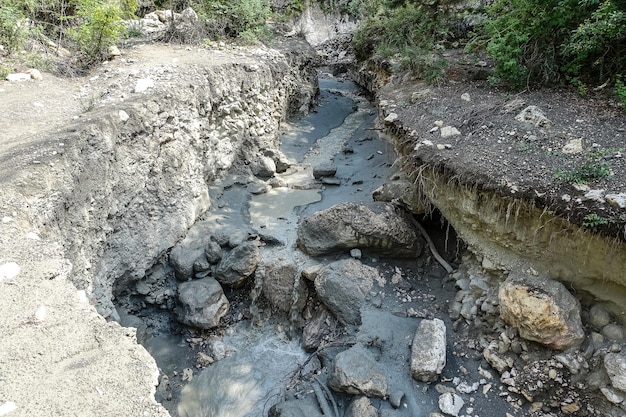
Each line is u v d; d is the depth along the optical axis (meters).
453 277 6.70
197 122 8.02
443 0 10.66
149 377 2.78
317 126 12.47
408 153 7.31
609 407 4.77
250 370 6.32
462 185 5.99
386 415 5.07
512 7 8.33
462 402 5.16
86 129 5.71
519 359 5.35
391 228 6.94
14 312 3.15
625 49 7.22
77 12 8.88
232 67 9.45
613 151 5.59
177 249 7.39
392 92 9.46
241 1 12.05
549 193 5.16
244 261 7.14
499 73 8.29
